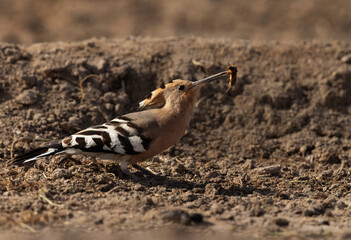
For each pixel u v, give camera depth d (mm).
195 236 7938
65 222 8297
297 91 14477
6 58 13664
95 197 9531
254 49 15352
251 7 28203
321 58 15250
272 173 11719
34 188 9820
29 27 23922
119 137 9977
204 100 14055
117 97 13688
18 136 11930
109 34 23641
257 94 14242
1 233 7828
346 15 27031
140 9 27328
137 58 14555
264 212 9242
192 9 27688
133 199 9422
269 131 13797
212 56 14914
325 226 8688
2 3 26938
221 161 12680
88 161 11180
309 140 13586
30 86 13227
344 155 12969
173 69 14352
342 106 14516
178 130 10375
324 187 10977
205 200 9648
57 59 13938
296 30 25188
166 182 10656
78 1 27969
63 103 13125
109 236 7793
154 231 8062
